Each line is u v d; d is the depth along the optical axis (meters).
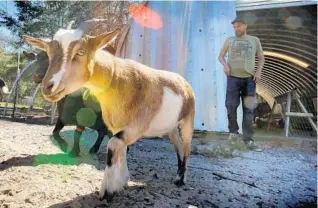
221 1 8.25
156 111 3.28
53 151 5.07
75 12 17.69
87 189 3.21
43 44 2.78
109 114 3.11
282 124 13.48
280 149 6.78
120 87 3.02
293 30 10.62
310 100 12.91
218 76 7.89
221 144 6.58
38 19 18.22
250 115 6.51
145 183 3.64
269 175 4.55
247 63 6.36
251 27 10.68
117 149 2.93
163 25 8.64
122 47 9.01
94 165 4.32
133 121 3.09
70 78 2.61
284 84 16.08
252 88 6.46
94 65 2.83
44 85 2.49
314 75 12.19
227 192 3.64
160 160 5.06
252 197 3.57
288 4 8.39
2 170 3.67
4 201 2.76
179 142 3.98
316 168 5.10
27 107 15.95
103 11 16.97
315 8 8.85
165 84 3.44
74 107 4.99
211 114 7.79
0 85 7.77
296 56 12.43
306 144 7.64
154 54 8.59
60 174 3.62
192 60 8.18
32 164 3.99
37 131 7.58
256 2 8.57
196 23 8.32
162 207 2.93
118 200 2.99
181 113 3.65
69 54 2.60
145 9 8.88
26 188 3.06
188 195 3.37
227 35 8.05
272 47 12.64
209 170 4.59
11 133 6.84
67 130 8.23
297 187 4.07
